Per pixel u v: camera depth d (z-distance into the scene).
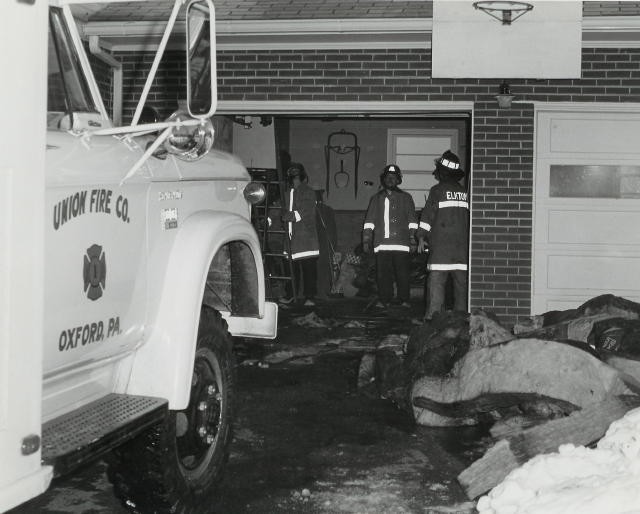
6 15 2.87
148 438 4.23
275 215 14.18
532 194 10.51
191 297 4.32
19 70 2.92
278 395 7.52
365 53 10.70
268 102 10.84
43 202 3.05
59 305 3.51
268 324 5.56
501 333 6.63
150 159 4.21
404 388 7.04
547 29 9.84
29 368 3.01
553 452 4.95
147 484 4.34
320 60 10.77
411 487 5.23
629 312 7.54
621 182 10.47
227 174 5.20
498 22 9.88
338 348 9.68
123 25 10.46
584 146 10.46
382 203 13.05
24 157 2.95
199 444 4.75
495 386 6.04
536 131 10.48
